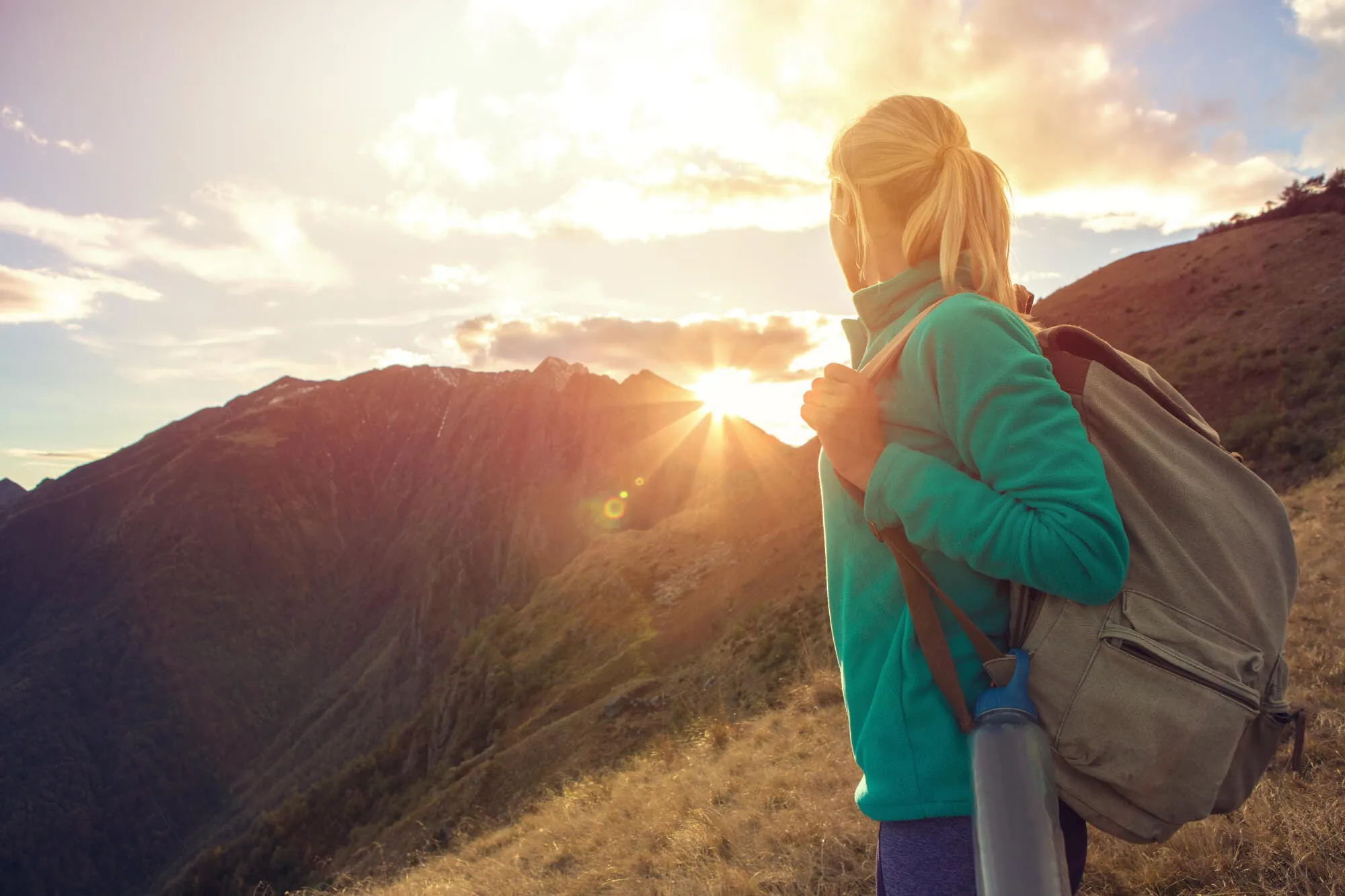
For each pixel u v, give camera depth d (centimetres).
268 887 799
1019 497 107
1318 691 426
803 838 407
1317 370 3384
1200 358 4312
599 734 4366
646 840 549
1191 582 115
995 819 103
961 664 121
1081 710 111
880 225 142
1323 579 707
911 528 116
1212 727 109
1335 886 233
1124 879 277
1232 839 277
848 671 136
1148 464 118
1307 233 5125
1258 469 2734
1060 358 125
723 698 2627
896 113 139
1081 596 106
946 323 118
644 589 8931
